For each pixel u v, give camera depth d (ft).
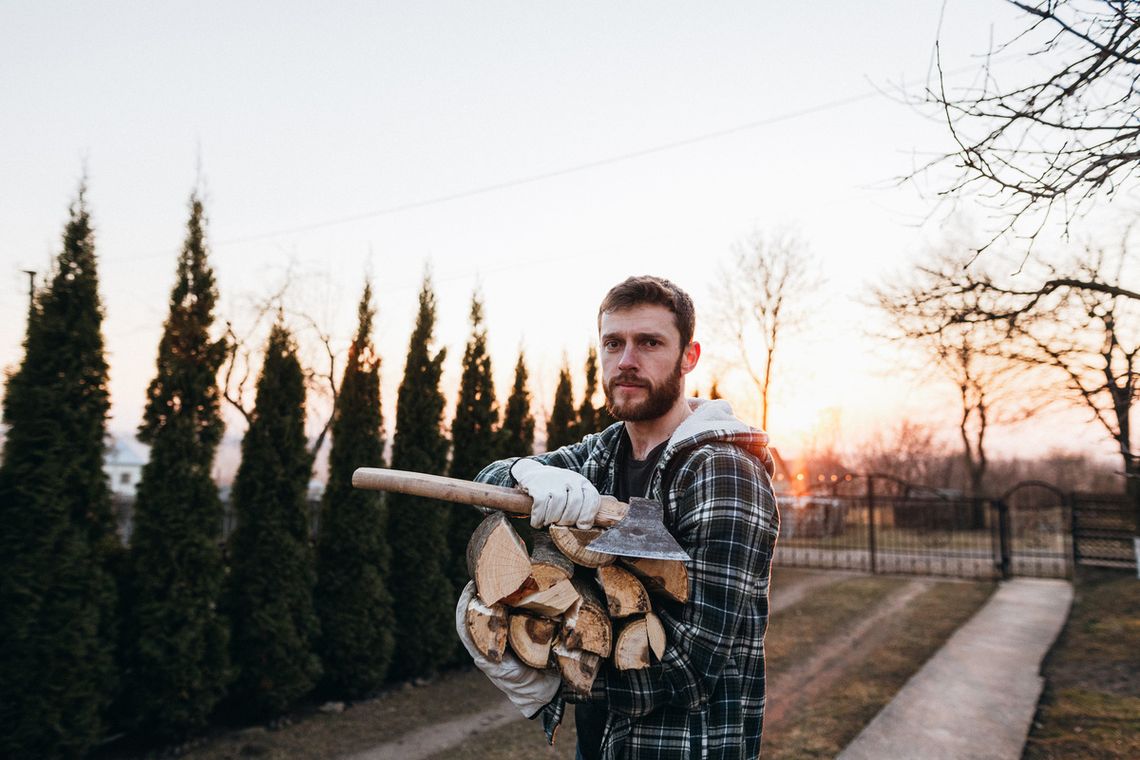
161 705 15.92
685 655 4.26
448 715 19.39
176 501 16.79
